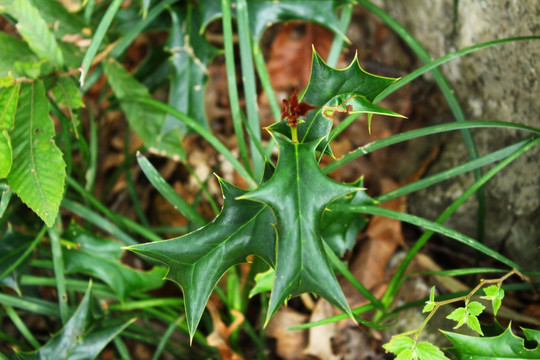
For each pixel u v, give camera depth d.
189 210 0.48
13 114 0.46
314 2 0.53
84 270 0.51
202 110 0.57
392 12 0.62
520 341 0.41
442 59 0.46
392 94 0.62
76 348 0.48
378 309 0.52
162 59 0.60
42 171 0.46
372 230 0.57
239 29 0.48
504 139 0.52
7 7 0.48
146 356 0.59
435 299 0.49
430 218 0.57
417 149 0.60
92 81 0.55
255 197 0.38
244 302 0.54
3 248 0.51
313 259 0.39
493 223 0.54
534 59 0.48
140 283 0.52
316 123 0.41
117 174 0.61
